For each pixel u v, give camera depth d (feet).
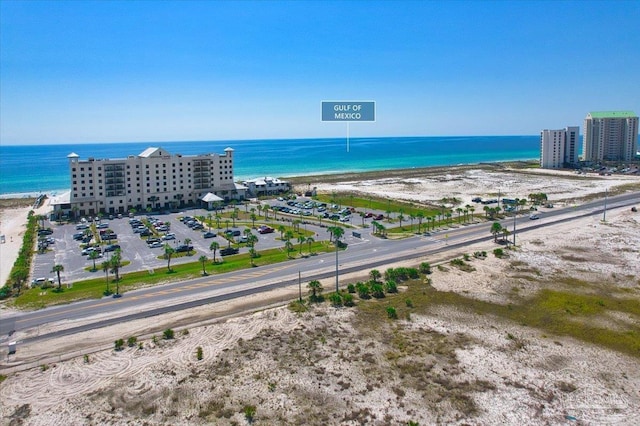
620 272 334.65
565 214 556.92
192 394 188.14
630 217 527.81
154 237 454.81
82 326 252.01
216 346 227.40
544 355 217.97
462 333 239.91
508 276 327.47
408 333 239.71
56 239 457.27
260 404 180.96
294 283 316.81
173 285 315.17
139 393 189.67
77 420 173.58
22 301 288.10
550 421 172.14
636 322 253.44
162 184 623.36
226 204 655.35
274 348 224.33
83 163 566.77
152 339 235.20
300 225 512.22
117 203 591.78
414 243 424.46
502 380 197.47
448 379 197.47
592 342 230.89
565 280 319.06
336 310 269.03
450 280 319.68
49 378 201.67
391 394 187.01
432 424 169.68
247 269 348.79
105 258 385.91
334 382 195.31
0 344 232.94
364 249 404.57
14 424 171.83
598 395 187.62
